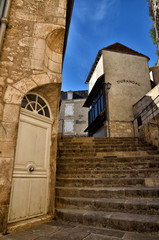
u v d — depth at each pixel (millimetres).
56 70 3830
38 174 3311
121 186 3885
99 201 3207
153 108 9297
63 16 4090
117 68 14078
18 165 2986
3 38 3338
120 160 5039
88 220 2854
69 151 6242
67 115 27547
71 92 29266
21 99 3148
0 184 2598
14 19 3617
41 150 3494
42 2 4027
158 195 3287
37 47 3615
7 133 2850
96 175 4445
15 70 3275
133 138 7855
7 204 2574
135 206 2977
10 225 2623
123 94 13242
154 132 6559
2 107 2953
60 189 3732
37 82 3422
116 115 12547
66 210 3227
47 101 3889
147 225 2461
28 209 2992
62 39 4055
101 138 7949
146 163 4621
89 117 17375
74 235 2412
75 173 4535
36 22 3801
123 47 15414
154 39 11844
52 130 3818
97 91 14773
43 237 2344
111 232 2516
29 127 3326
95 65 16312
